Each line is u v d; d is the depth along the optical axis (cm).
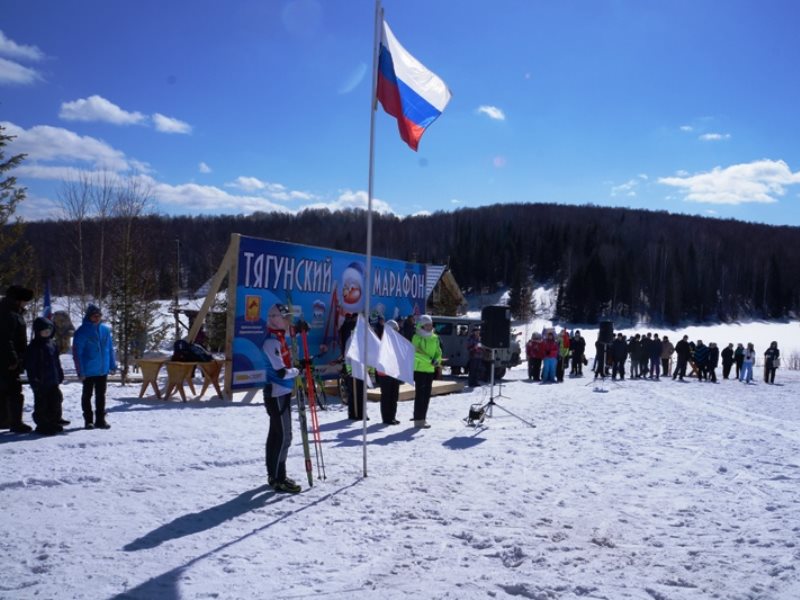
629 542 495
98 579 396
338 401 1345
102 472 646
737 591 399
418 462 761
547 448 888
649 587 404
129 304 1997
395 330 974
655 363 2488
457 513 558
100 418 880
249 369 1291
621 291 9019
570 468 761
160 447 776
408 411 1270
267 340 607
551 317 8750
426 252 12231
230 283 1264
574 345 2612
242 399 1262
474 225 13612
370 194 694
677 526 542
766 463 815
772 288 9975
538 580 413
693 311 9394
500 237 11850
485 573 426
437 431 1010
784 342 7038
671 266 9819
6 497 561
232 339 1255
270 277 1358
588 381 2262
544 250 11181
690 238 12425
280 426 601
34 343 815
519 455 830
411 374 882
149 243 2492
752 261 11300
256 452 766
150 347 2092
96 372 867
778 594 396
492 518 548
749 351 2538
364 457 680
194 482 632
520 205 15638
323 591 390
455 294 3291
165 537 476
